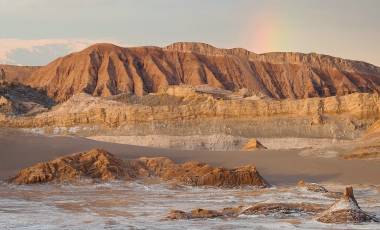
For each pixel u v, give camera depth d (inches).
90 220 1739.7
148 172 3159.5
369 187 2992.1
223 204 2224.4
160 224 1631.4
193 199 2415.1
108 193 2640.3
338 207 1665.8
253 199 2401.6
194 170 3142.2
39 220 1743.4
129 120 6058.1
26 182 2871.6
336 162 3801.7
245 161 3939.5
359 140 4443.9
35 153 3747.5
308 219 1691.7
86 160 3134.8
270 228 1529.3
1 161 3499.0
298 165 3772.1
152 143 5620.1
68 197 2458.2
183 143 5600.4
